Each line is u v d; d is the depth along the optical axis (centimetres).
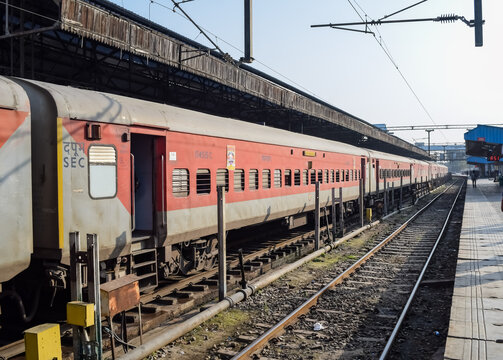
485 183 6919
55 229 639
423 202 3697
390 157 3303
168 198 878
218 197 864
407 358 639
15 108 592
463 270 1030
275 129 1490
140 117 806
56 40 1366
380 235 1816
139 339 675
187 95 1919
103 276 730
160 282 959
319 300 909
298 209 1565
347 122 2833
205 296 898
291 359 623
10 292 637
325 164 1839
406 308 827
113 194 738
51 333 446
